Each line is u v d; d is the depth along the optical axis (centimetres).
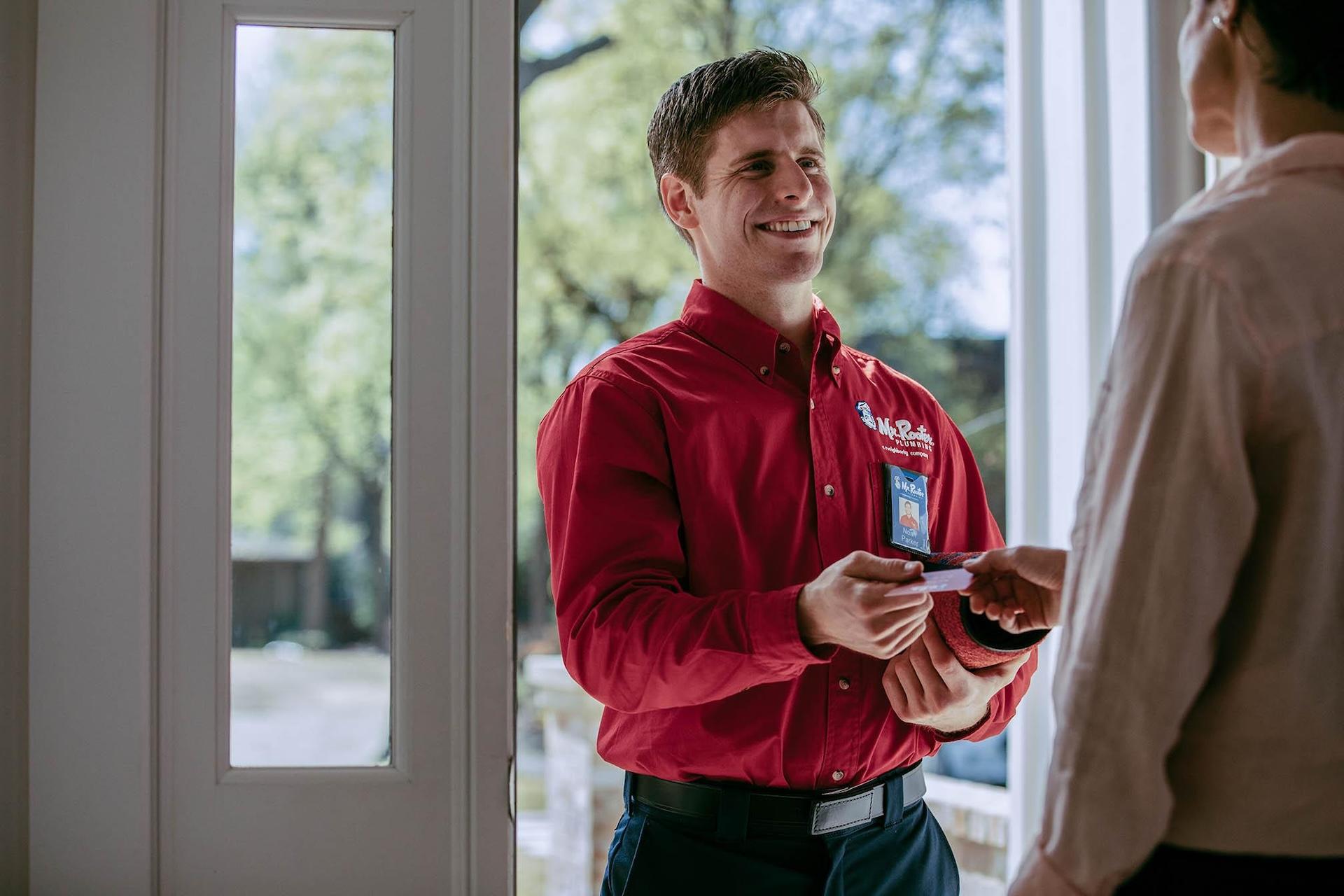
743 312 149
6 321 142
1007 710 150
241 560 150
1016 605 129
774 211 144
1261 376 88
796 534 142
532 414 789
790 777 135
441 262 152
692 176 152
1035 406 229
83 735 145
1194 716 92
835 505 143
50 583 145
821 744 136
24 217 145
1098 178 211
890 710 141
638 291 800
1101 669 90
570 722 412
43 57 146
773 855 135
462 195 152
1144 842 88
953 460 160
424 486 151
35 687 144
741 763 134
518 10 156
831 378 150
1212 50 102
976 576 130
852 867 138
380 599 152
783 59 151
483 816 149
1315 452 88
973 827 298
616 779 404
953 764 468
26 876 144
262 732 150
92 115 146
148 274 147
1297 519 89
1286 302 88
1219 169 190
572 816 406
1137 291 94
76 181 146
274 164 152
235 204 151
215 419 149
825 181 150
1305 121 98
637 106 795
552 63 785
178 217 149
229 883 147
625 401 140
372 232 153
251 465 150
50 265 146
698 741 135
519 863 427
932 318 809
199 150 150
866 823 139
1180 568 88
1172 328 91
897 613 117
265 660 150
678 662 126
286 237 152
